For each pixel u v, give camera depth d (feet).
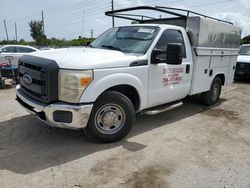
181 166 11.78
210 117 19.44
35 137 14.34
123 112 13.74
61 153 12.56
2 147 13.06
